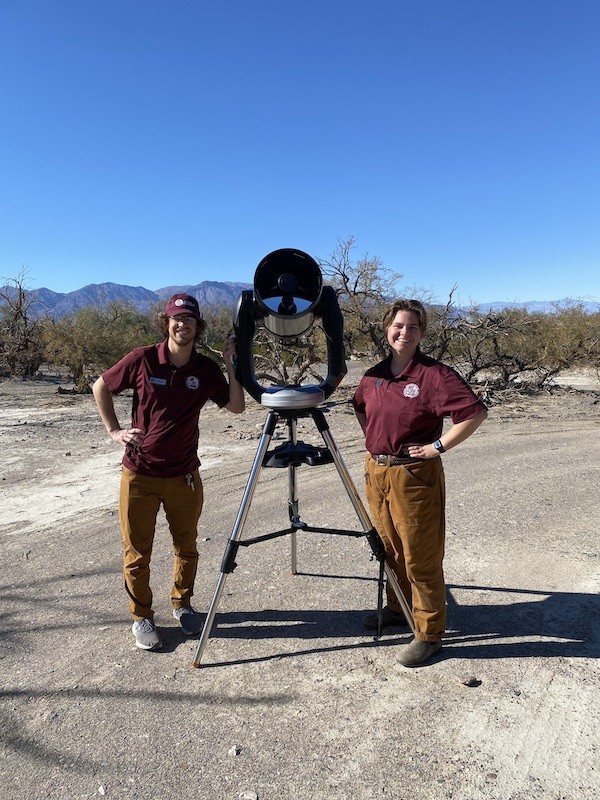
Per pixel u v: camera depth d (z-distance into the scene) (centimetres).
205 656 323
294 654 323
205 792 224
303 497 647
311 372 1402
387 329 300
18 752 249
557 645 323
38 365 2636
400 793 221
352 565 449
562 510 571
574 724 256
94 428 1181
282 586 414
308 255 295
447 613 367
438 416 291
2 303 2658
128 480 327
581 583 403
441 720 262
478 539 498
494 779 226
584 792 219
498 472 737
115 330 2298
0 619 375
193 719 268
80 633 354
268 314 293
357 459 832
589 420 1162
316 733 256
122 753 247
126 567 332
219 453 902
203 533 538
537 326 1652
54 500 664
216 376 336
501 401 1452
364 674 301
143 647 331
